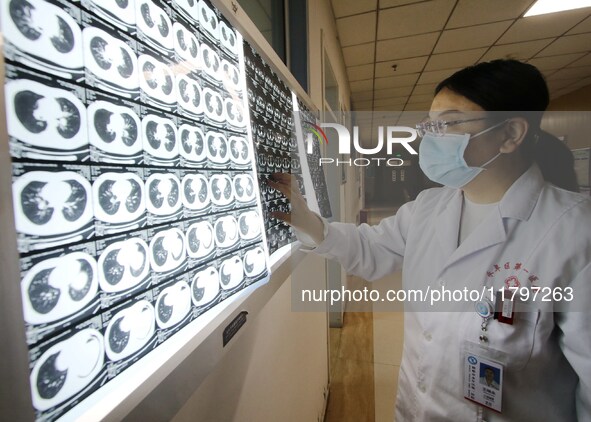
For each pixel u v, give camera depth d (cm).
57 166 25
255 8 107
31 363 22
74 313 25
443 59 308
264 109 69
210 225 46
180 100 41
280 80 82
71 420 24
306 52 133
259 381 81
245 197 58
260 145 65
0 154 20
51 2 25
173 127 39
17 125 22
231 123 54
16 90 22
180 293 39
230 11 53
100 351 27
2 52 20
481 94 56
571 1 214
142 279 33
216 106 50
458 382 63
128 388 30
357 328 199
